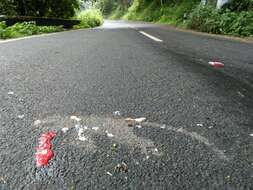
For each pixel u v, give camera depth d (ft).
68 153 3.89
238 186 3.25
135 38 22.70
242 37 31.45
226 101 6.41
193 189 3.18
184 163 3.71
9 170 3.47
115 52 13.69
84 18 70.13
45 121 4.99
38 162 3.66
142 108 5.80
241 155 3.95
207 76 8.89
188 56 13.03
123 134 4.54
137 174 3.44
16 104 5.87
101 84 7.63
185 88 7.43
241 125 5.02
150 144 4.22
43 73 8.76
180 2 91.56
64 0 49.80
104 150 4.00
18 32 27.40
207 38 26.35
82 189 3.14
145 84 7.73
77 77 8.35
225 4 43.98
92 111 5.56
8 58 11.39
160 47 16.31
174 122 5.08
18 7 43.29
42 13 47.21
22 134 4.46
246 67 10.75
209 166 3.65
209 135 4.57
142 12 136.26
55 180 3.29
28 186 3.17
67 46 15.96
